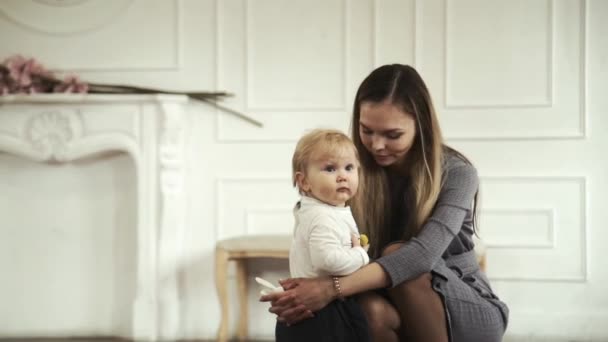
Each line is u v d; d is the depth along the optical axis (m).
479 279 2.38
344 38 4.33
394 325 2.16
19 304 4.47
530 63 4.25
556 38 4.23
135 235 4.40
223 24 4.38
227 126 4.39
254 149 4.39
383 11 4.31
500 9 4.25
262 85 4.38
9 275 4.48
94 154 4.36
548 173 4.25
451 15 4.27
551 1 4.21
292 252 2.24
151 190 4.26
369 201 2.42
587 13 4.20
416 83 2.31
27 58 4.44
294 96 4.37
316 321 2.10
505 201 4.28
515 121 4.27
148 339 4.24
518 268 4.27
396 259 2.12
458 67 4.28
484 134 4.27
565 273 4.25
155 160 4.25
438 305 2.15
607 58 4.21
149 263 4.25
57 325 4.46
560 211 4.25
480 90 4.28
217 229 4.40
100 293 4.45
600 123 4.23
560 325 4.23
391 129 2.25
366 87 2.31
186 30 4.39
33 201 4.46
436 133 2.31
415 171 2.31
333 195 2.16
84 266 4.46
